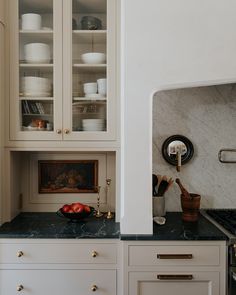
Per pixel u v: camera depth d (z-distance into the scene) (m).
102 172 2.09
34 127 1.86
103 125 1.87
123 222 1.58
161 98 2.04
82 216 1.83
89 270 1.63
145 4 1.56
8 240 1.63
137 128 1.57
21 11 1.85
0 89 1.75
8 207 1.85
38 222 1.86
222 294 1.56
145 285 1.59
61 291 1.64
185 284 1.58
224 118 2.04
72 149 1.83
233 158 2.05
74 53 1.86
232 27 1.56
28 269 1.63
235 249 1.51
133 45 1.56
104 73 1.88
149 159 1.58
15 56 1.80
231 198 2.07
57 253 1.63
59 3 1.80
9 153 1.83
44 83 1.86
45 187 2.09
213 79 1.56
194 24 1.56
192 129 2.05
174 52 1.56
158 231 1.63
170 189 2.06
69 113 1.82
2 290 1.63
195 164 2.06
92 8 1.88
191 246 1.56
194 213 1.81
